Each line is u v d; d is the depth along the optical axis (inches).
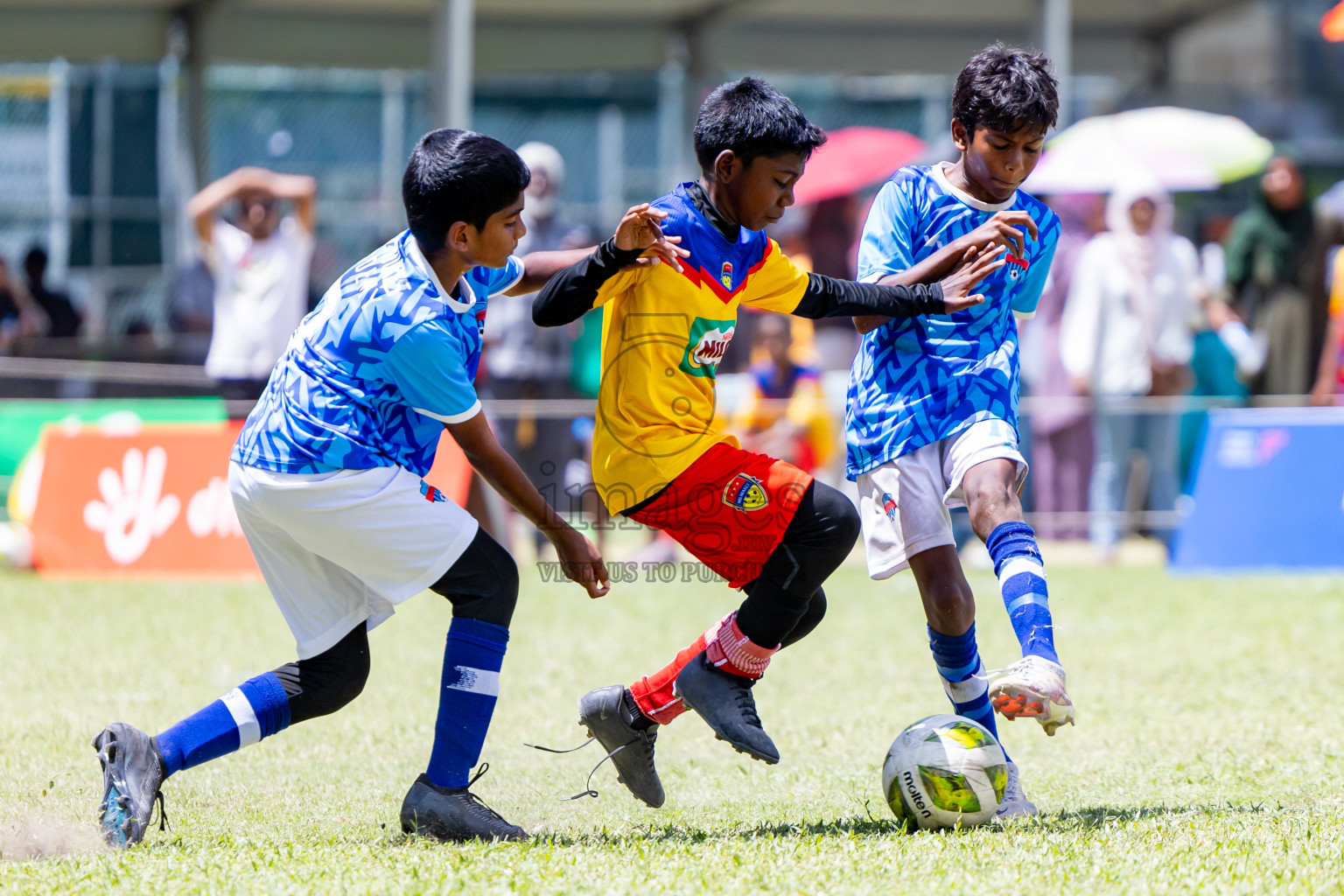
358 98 2047.2
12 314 1649.9
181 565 1259.8
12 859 460.4
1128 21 1868.8
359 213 2043.6
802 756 640.4
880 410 531.8
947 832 482.3
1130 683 807.1
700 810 542.6
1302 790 550.9
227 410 1341.0
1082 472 1365.7
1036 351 1475.1
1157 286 1363.2
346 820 523.2
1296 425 1289.4
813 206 1727.4
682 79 1839.3
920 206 542.0
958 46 1893.5
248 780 589.6
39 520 1275.8
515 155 475.2
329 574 494.0
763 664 507.5
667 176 2116.1
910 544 527.2
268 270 1337.4
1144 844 448.8
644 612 1107.9
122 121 1809.8
